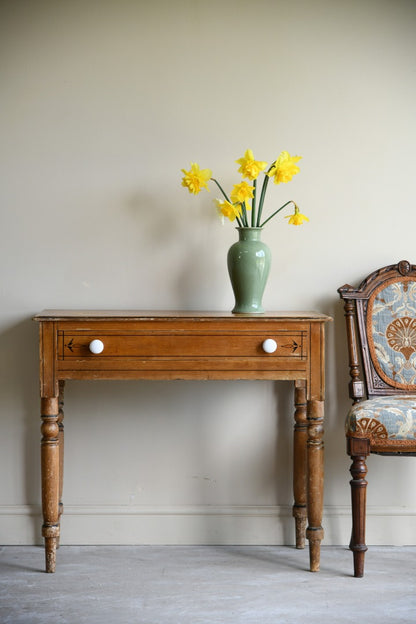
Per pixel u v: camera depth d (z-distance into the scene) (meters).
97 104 2.91
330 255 2.95
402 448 2.49
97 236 2.93
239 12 2.91
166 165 2.92
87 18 2.89
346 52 2.93
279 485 2.95
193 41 2.91
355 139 2.94
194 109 2.92
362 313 2.84
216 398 2.95
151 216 2.93
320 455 2.58
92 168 2.92
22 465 2.93
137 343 2.52
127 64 2.91
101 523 2.91
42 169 2.91
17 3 2.88
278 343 2.54
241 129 2.92
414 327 2.82
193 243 2.94
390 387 2.81
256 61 2.92
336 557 2.77
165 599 2.37
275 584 2.49
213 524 2.92
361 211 2.95
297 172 2.68
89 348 2.50
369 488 2.95
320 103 2.93
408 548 2.88
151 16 2.90
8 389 2.93
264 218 2.94
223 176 2.93
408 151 2.94
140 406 2.94
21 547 2.87
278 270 2.95
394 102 2.94
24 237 2.92
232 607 2.30
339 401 2.96
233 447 2.95
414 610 2.29
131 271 2.94
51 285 2.93
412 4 2.92
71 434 2.94
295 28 2.92
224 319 2.51
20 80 2.89
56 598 2.37
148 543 2.92
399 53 2.93
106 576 2.56
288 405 2.95
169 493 2.95
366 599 2.37
